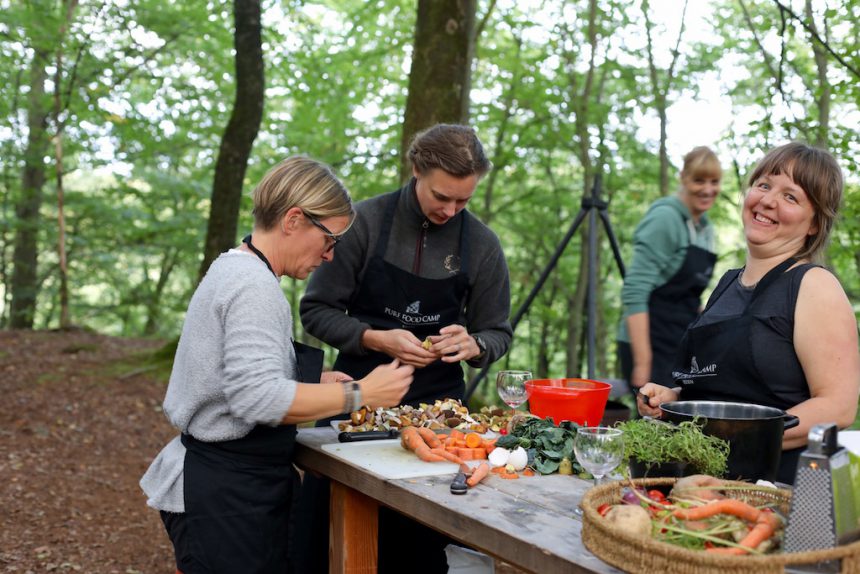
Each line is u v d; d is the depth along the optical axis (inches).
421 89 202.1
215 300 77.9
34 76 448.8
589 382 94.0
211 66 436.1
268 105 454.9
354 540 84.8
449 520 65.2
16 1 375.6
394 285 112.0
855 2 207.3
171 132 441.7
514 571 135.3
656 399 88.0
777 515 52.0
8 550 159.5
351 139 423.8
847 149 201.5
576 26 426.6
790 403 82.0
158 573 156.1
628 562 47.8
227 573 79.6
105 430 263.6
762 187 86.3
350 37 395.9
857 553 46.8
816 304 80.0
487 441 84.3
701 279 152.7
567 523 60.9
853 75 207.0
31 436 246.7
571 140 440.5
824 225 84.7
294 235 82.8
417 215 111.8
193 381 79.1
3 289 686.5
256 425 81.7
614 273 600.1
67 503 192.1
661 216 150.3
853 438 77.9
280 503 83.4
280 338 78.7
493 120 441.1
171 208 544.4
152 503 81.6
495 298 117.3
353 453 84.4
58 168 435.8
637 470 64.7
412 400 112.5
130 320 700.7
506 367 650.2
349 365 110.4
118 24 396.8
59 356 359.9
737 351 84.5
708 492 55.4
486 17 365.1
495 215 519.2
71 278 597.0
